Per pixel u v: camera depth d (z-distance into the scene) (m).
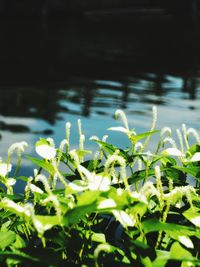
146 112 9.17
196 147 1.85
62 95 10.98
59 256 1.33
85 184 1.41
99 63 16.53
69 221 1.24
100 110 9.33
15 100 10.25
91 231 1.53
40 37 23.66
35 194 1.54
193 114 9.01
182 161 1.81
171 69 15.45
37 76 13.74
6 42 21.69
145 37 25.36
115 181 1.67
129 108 9.57
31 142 6.80
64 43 21.83
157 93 11.30
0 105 9.66
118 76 13.92
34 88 11.81
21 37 23.59
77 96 10.90
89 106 9.74
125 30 28.23
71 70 14.98
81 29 27.89
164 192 1.73
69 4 34.00
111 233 1.68
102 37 24.41
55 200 1.25
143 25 31.41
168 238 1.64
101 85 12.41
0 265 1.41
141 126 8.02
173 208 1.65
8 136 7.14
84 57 17.94
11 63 16.28
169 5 37.72
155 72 14.78
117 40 23.55
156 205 1.70
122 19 34.03
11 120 8.34
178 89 11.89
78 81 13.02
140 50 20.31
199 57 18.92
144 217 1.53
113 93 11.31
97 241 1.51
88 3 34.69
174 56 18.91
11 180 1.65
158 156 1.63
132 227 1.46
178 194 1.53
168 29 29.80
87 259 1.42
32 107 9.57
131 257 1.40
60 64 16.19
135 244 1.25
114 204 1.20
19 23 29.97
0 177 1.64
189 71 15.15
